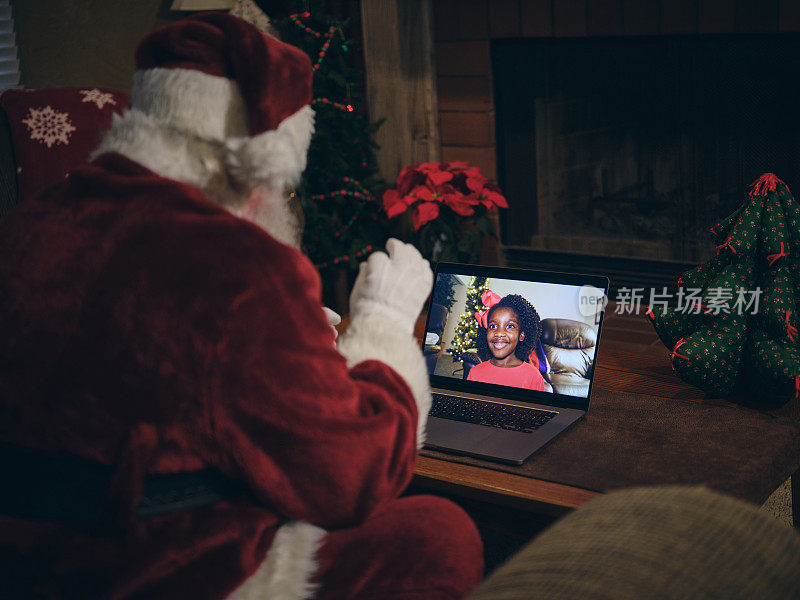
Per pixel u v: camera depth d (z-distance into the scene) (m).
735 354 1.55
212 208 0.86
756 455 1.31
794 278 1.57
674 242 3.13
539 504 1.21
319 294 0.89
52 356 0.83
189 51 0.90
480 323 1.59
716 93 2.92
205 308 0.81
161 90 0.91
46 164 2.32
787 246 1.56
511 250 3.43
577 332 1.51
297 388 0.81
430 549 1.04
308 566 0.93
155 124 0.91
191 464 0.84
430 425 1.44
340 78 2.97
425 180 2.95
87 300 0.83
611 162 3.18
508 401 1.53
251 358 0.80
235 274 0.81
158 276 0.82
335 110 3.01
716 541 0.48
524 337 1.55
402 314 1.08
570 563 0.47
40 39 3.15
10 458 0.86
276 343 0.81
